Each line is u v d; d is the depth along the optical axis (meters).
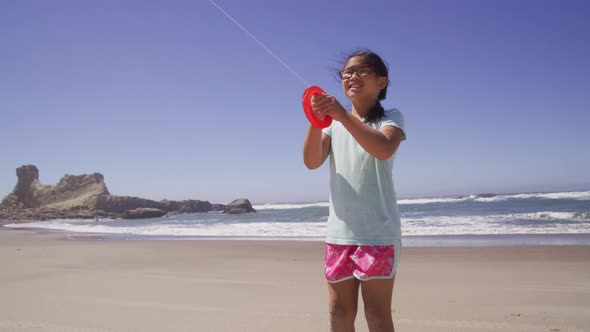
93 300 4.74
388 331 1.68
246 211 47.81
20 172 62.34
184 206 55.91
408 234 13.12
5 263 8.09
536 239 10.66
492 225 14.73
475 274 6.14
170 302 4.62
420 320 3.72
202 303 4.56
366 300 1.71
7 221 43.38
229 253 9.65
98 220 41.81
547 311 3.94
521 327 3.47
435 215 22.23
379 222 1.71
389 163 1.79
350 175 1.78
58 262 8.24
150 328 3.64
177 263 8.06
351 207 1.75
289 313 4.06
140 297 4.89
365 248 1.69
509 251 8.59
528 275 5.96
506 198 42.94
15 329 3.63
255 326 3.65
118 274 6.64
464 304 4.28
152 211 47.34
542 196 41.66
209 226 21.27
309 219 26.45
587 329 3.39
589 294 4.64
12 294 5.11
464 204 34.88
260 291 5.19
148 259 8.70
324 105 1.46
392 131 1.64
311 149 1.82
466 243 10.35
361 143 1.51
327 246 1.83
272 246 10.85
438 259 7.84
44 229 24.27
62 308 4.37
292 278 6.11
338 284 1.76
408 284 5.46
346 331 1.76
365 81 1.79
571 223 14.22
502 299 4.48
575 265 6.74
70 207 52.47
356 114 1.85
